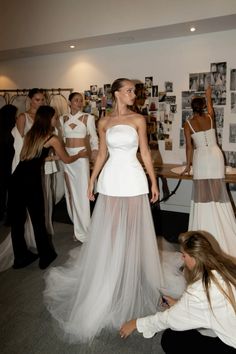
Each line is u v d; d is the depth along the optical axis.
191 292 1.44
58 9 3.70
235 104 3.59
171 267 2.56
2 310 2.23
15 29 4.05
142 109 4.14
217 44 3.55
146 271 2.26
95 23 3.52
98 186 2.20
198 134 2.90
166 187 4.30
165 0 3.11
